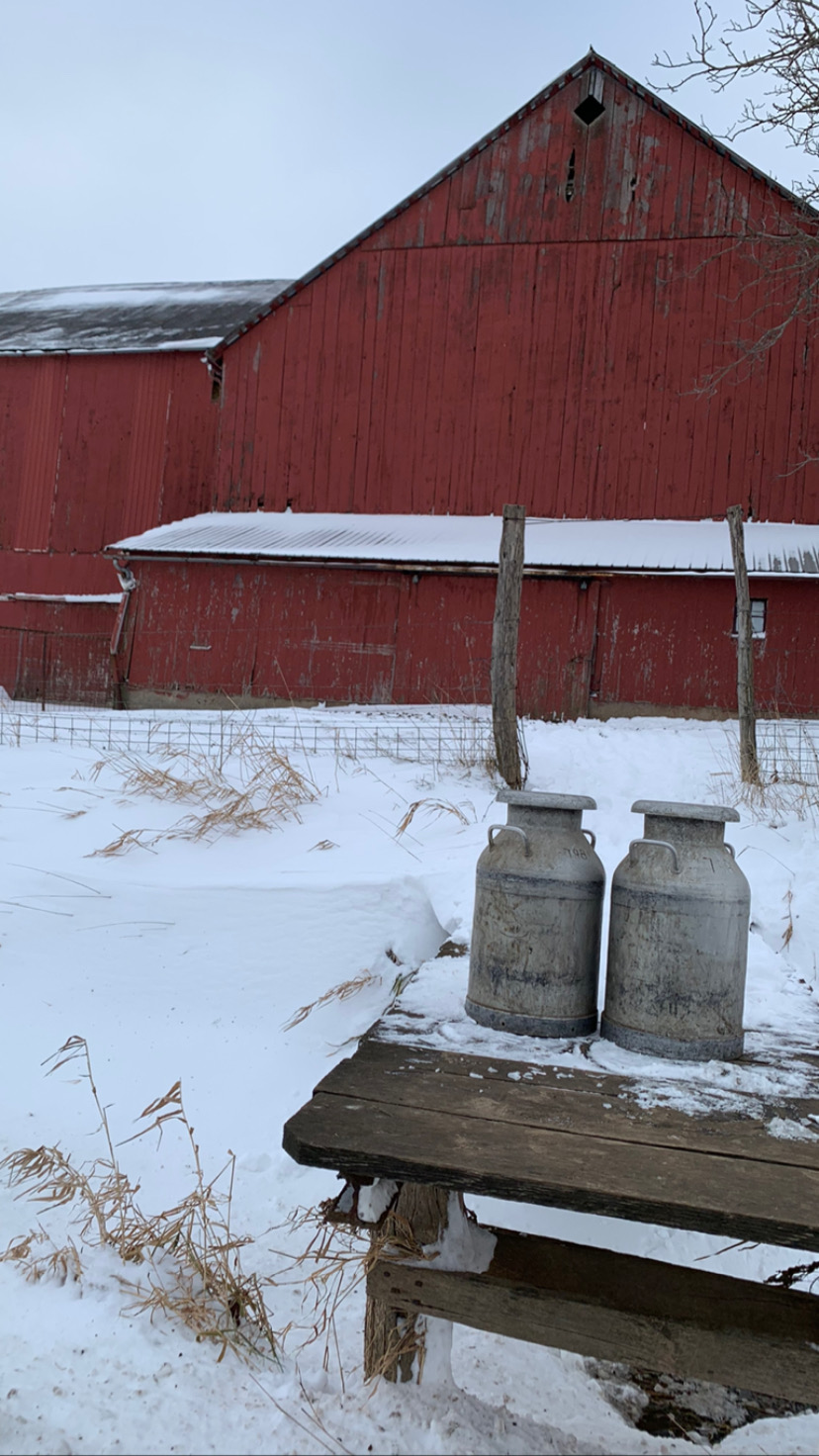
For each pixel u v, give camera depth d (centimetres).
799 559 1473
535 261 1745
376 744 896
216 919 532
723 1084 273
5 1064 457
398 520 1762
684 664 1503
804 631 1465
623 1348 236
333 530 1736
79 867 579
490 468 1750
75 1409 255
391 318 1809
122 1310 299
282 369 1858
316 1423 252
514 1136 240
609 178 1720
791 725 1138
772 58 1102
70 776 762
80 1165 394
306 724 1064
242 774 764
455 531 1689
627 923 297
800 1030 327
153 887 548
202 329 2366
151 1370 272
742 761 786
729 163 1667
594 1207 216
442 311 1786
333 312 1836
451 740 938
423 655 1600
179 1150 411
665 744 950
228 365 1883
